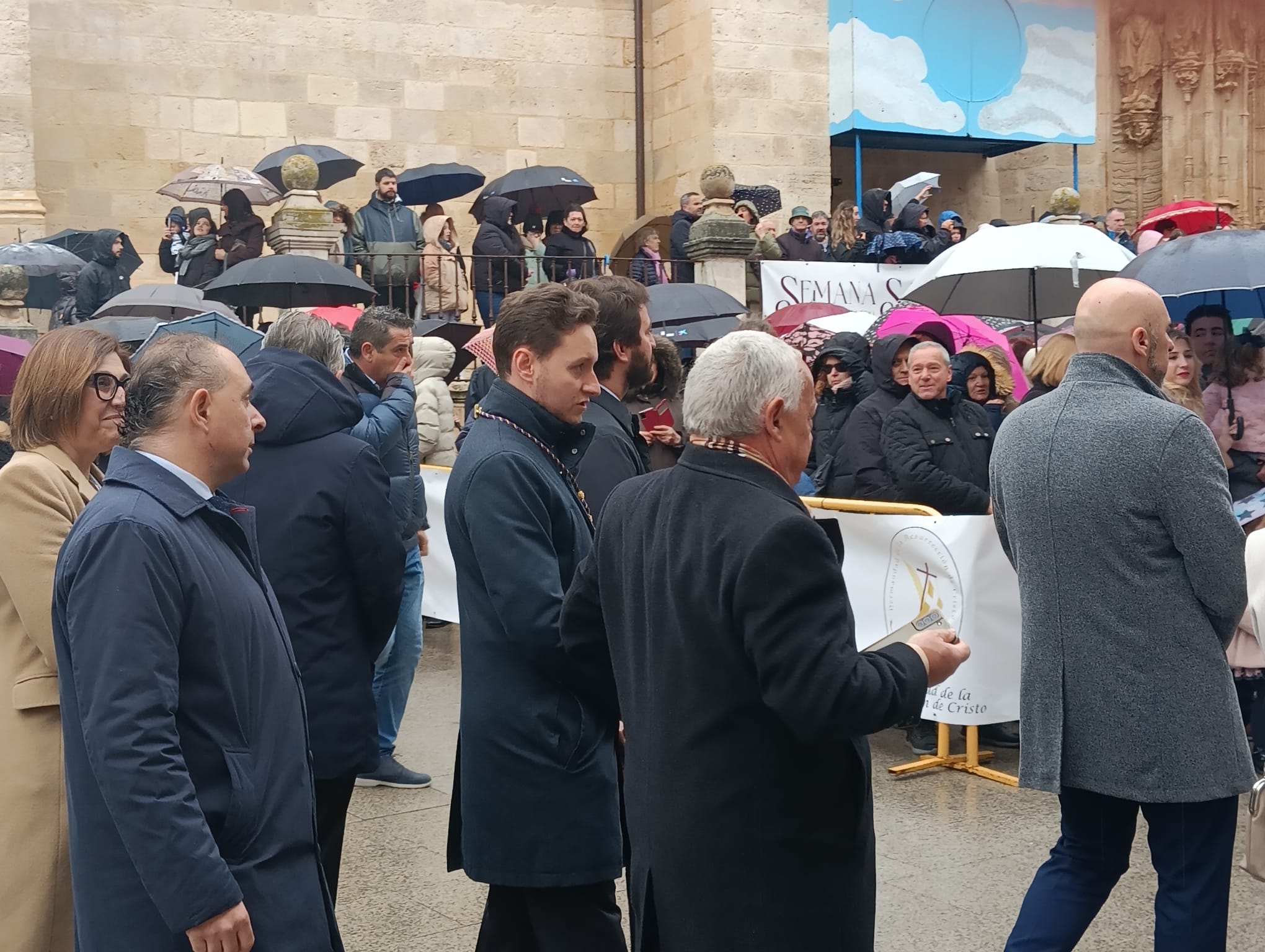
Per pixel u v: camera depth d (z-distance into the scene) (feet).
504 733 10.82
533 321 11.04
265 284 34.45
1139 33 68.90
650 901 8.83
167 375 9.07
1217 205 37.96
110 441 10.79
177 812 8.09
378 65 59.88
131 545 8.41
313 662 12.89
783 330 36.86
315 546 12.94
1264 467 20.11
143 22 56.18
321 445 13.16
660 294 31.99
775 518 8.29
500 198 45.60
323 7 58.95
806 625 8.08
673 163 61.87
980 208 68.80
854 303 43.32
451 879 16.17
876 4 57.98
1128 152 70.44
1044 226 24.49
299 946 8.84
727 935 8.42
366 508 13.12
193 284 44.01
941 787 19.52
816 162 59.31
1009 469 11.95
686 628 8.57
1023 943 11.84
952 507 20.22
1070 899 11.77
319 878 9.29
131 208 56.13
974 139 62.03
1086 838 11.85
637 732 9.00
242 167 57.72
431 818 18.42
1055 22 59.88
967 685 19.34
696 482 8.84
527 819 10.78
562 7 62.64
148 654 8.25
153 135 56.39
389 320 18.94
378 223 45.19
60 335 10.80
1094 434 11.37
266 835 8.86
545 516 10.89
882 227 47.70
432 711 24.12
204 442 9.14
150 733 8.14
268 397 13.14
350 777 13.12
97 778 8.16
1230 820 11.30
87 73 55.42
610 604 9.45
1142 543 11.18
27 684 10.30
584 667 10.23
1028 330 37.42
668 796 8.63
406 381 18.83
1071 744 11.41
